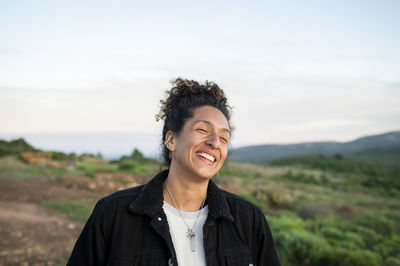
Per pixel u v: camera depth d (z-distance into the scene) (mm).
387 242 9398
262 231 1681
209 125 1559
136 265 1459
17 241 7344
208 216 1576
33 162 22672
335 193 28109
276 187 24984
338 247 7746
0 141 27406
